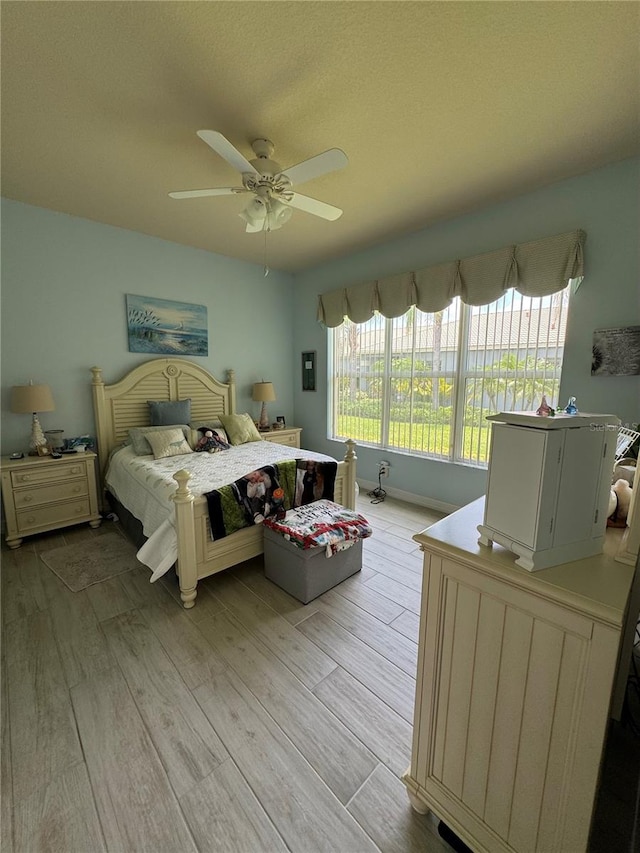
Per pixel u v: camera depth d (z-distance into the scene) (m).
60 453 3.06
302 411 5.10
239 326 4.52
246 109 1.84
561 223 2.60
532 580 0.80
